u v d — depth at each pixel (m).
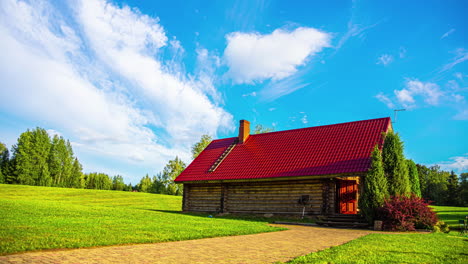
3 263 6.15
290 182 22.58
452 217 27.83
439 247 10.27
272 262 7.39
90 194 49.78
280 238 11.68
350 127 24.09
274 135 28.36
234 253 8.38
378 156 17.92
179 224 14.14
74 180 93.12
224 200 25.55
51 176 82.75
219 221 17.06
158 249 8.43
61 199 41.66
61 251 7.48
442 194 70.38
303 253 8.67
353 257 7.99
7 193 43.34
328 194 20.66
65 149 85.44
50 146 81.69
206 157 30.34
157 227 12.48
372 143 21.12
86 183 107.19
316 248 9.59
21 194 43.62
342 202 21.97
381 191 17.33
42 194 45.59
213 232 12.05
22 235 8.74
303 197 21.17
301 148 24.44
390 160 18.47
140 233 10.61
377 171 17.64
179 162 61.97
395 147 18.64
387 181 18.16
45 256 6.88
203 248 8.91
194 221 15.97
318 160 21.98
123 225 12.43
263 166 24.38
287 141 26.42
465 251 9.71
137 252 7.88
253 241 10.66
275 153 25.47
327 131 24.98
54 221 12.14
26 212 14.55
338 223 18.17
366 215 17.22
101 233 10.06
